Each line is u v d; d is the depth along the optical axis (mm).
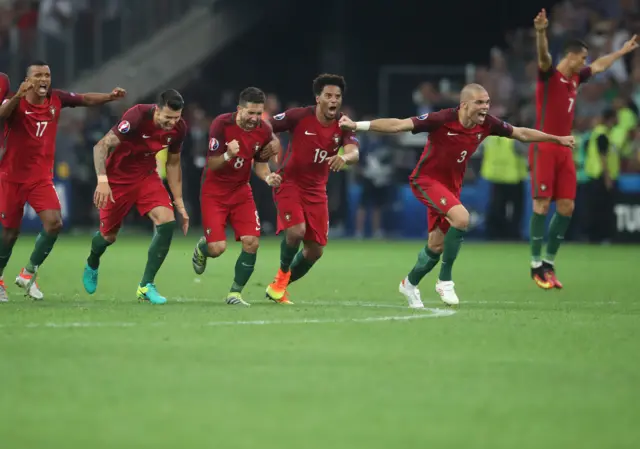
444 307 41000
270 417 20781
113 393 22750
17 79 98812
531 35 105312
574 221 91312
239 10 102688
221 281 53906
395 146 102250
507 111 98000
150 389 23156
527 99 94062
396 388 23531
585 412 21516
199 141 95250
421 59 115375
